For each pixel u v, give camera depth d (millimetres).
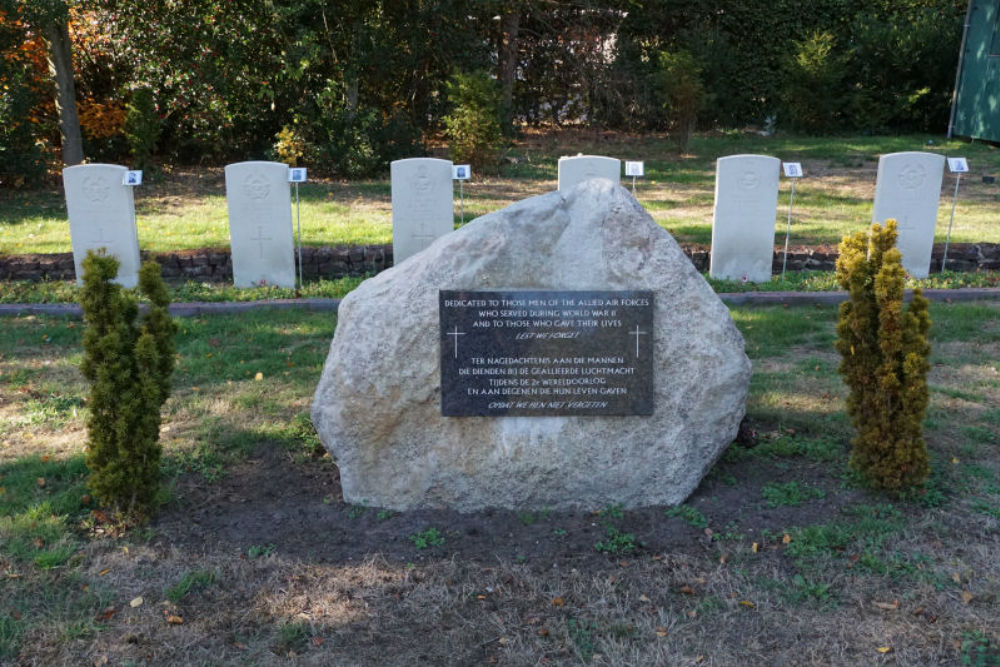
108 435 5008
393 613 4375
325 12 18422
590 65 23656
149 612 4363
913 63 23453
